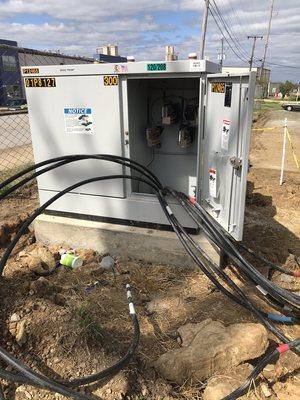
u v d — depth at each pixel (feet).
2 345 8.30
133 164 13.46
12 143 35.58
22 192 19.17
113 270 12.90
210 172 11.69
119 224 13.85
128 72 11.76
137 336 8.84
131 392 7.84
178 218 12.91
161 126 14.97
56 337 8.45
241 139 10.02
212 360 8.44
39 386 6.93
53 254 13.53
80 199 13.93
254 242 15.38
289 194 21.71
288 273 12.39
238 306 10.91
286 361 9.04
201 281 12.25
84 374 7.92
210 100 11.39
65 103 12.90
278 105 137.39
